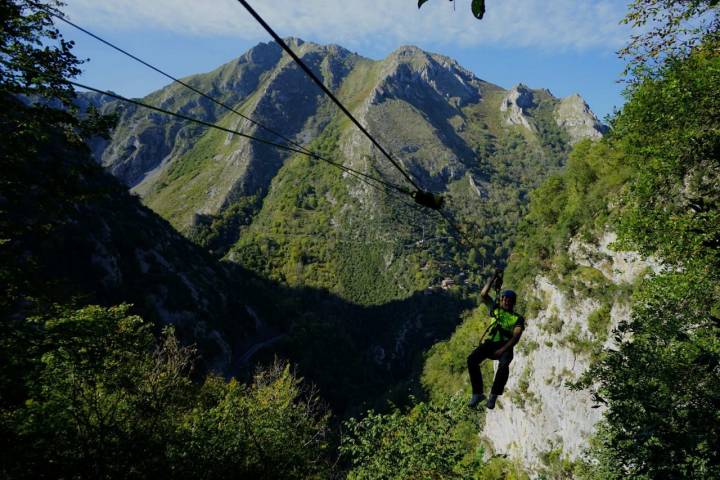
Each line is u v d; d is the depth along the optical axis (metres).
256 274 179.25
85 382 14.79
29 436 12.09
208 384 27.42
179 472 15.70
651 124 15.93
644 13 13.52
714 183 14.41
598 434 17.12
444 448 19.09
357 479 19.62
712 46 13.32
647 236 15.46
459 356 83.88
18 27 11.56
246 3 3.25
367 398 113.56
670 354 12.19
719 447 7.99
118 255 81.81
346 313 166.25
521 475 52.84
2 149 11.78
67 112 12.66
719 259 12.37
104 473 13.21
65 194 13.16
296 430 21.44
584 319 48.38
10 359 12.02
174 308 85.06
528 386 55.41
